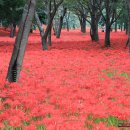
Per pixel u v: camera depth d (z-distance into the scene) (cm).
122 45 3694
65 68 1927
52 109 983
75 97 1156
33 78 1553
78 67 1959
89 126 852
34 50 3156
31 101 1064
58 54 2759
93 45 3791
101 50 3094
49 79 1538
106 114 937
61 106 1027
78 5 4519
